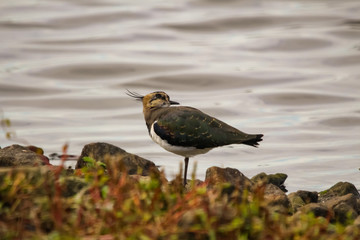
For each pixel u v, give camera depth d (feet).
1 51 116.98
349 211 36.50
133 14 142.00
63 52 117.08
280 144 71.10
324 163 63.67
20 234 26.86
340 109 86.02
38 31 131.03
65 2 154.20
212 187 35.68
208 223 26.76
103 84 99.55
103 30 131.85
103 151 44.42
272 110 86.94
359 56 111.34
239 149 68.69
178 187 31.19
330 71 104.99
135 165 43.68
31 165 38.19
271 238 27.50
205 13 142.72
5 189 29.14
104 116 85.40
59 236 26.04
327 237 28.55
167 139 43.34
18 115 84.99
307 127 78.23
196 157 65.57
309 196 41.70
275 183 53.72
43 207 28.17
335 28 128.36
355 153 67.41
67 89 97.40
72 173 36.94
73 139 73.77
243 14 140.56
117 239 25.99
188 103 90.07
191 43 122.72
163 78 101.55
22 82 100.07
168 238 26.84
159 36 127.34
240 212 28.02
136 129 78.89
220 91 96.53
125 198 28.68
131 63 109.50
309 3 151.02
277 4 149.59
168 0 153.99
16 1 155.94
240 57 113.50
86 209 28.12
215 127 43.16
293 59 112.06
